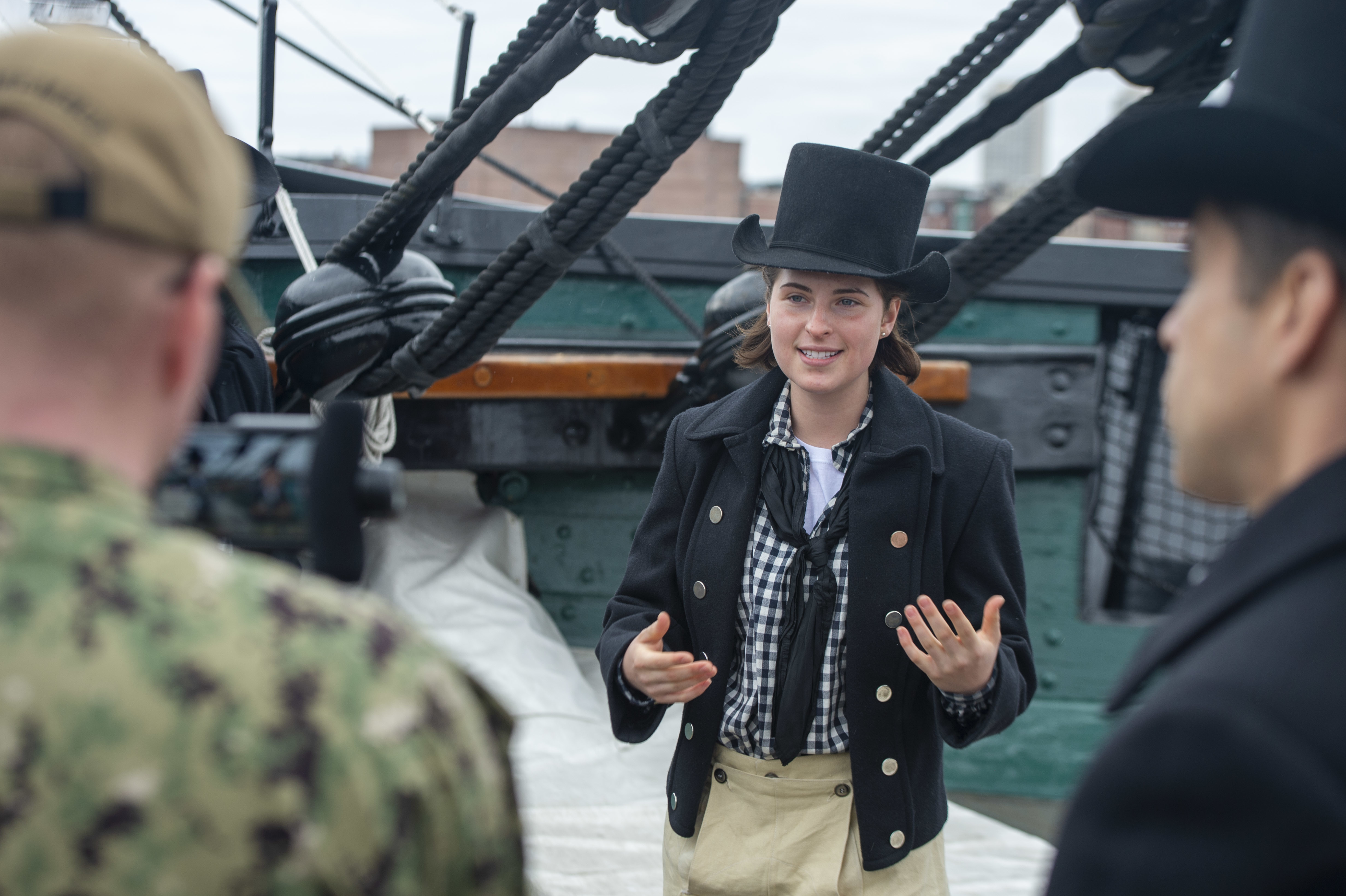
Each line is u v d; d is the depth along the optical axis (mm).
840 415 2023
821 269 1925
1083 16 2773
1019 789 4590
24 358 699
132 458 745
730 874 1938
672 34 2449
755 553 1994
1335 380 844
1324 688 768
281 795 676
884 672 1918
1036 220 3498
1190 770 782
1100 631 4605
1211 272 896
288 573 801
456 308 3162
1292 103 894
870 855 1903
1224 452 909
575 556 4668
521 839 871
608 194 2879
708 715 1988
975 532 1995
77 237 683
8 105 690
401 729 725
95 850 652
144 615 691
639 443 4340
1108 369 4805
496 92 2920
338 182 5172
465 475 4648
